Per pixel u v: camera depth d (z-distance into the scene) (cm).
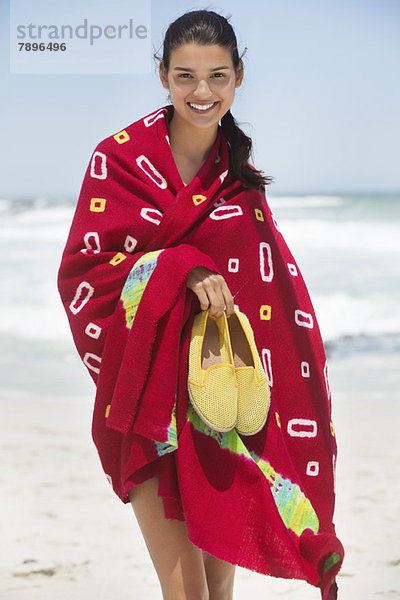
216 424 265
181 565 278
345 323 1514
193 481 269
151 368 272
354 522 546
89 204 292
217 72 281
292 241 2480
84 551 492
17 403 975
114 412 272
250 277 296
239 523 269
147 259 276
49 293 1758
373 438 795
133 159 293
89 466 704
